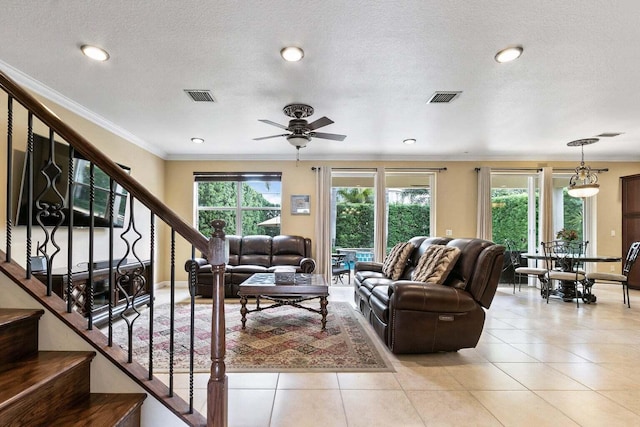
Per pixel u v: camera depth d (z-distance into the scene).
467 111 3.73
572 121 4.05
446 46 2.38
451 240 3.42
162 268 5.80
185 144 5.32
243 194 6.24
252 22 2.11
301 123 3.55
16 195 2.89
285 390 2.12
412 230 6.24
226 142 5.18
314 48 2.42
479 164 6.07
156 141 5.12
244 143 5.25
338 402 1.98
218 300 1.47
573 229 6.11
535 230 6.15
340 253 6.27
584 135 4.68
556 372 2.41
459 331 2.68
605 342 3.06
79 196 3.58
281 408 1.91
